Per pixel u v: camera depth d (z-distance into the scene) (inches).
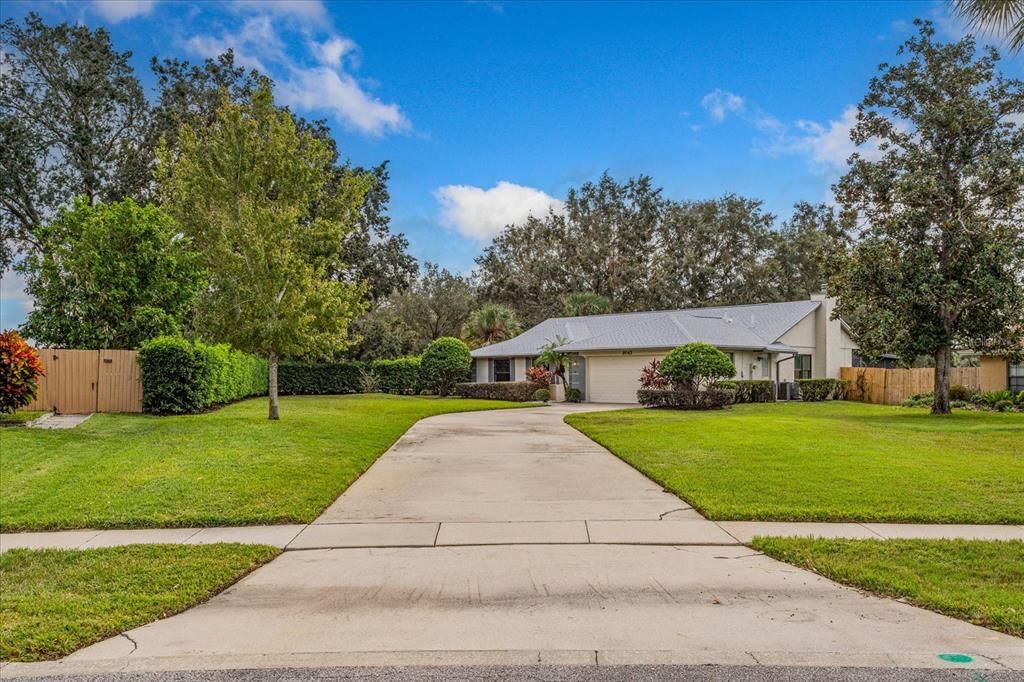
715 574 206.5
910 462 393.7
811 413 791.7
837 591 190.4
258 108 616.7
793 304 1233.4
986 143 724.0
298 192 609.9
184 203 609.3
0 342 518.0
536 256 1936.5
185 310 877.8
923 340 733.9
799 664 143.5
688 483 336.8
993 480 339.3
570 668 142.2
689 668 141.7
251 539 251.3
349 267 1312.7
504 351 1245.7
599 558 223.8
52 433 496.1
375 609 179.5
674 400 849.5
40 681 138.0
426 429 611.8
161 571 210.4
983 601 176.2
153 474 354.9
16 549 237.6
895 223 725.9
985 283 679.1
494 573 209.2
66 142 1111.6
